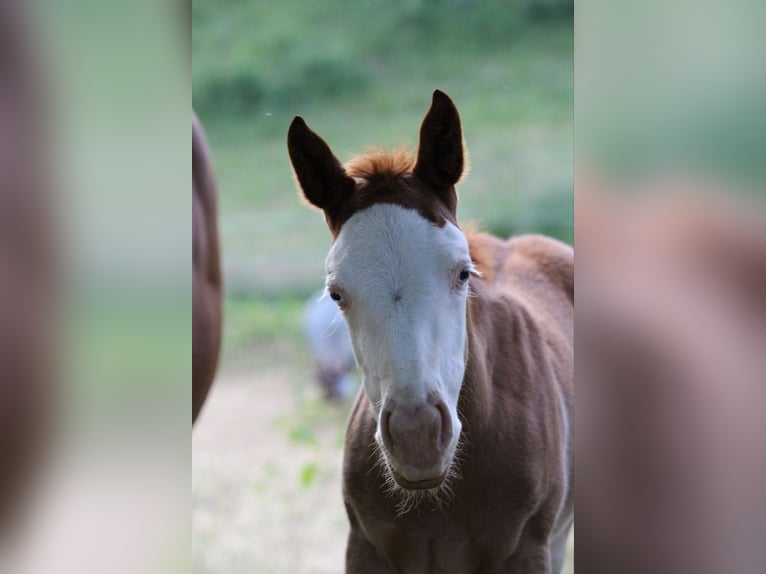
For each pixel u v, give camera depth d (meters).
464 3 15.41
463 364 2.32
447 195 2.45
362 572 2.75
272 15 15.84
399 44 14.81
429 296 2.19
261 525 4.81
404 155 2.49
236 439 6.22
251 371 7.70
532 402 2.74
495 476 2.57
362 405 2.74
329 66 14.23
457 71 14.09
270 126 13.51
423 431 2.09
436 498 2.55
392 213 2.27
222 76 14.29
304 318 7.68
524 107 12.67
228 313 8.84
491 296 2.86
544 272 3.54
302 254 9.88
